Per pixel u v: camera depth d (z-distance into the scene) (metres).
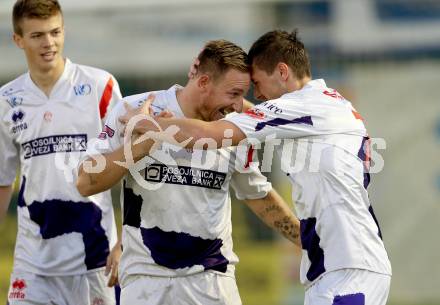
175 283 18.09
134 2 40.06
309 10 39.09
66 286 21.47
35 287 21.23
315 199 17.50
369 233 17.39
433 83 37.59
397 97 37.59
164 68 39.59
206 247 18.30
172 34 39.84
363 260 17.16
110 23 40.12
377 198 37.03
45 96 21.33
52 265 21.28
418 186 36.94
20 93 21.42
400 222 36.81
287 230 19.94
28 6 20.61
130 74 39.81
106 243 21.62
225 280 18.61
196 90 17.97
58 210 21.20
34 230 21.33
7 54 39.69
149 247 18.03
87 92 21.42
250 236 35.69
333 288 17.06
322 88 18.22
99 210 21.48
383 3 38.75
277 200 19.81
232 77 17.75
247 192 19.50
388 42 38.31
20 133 21.34
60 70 21.36
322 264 17.34
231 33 39.53
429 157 37.03
